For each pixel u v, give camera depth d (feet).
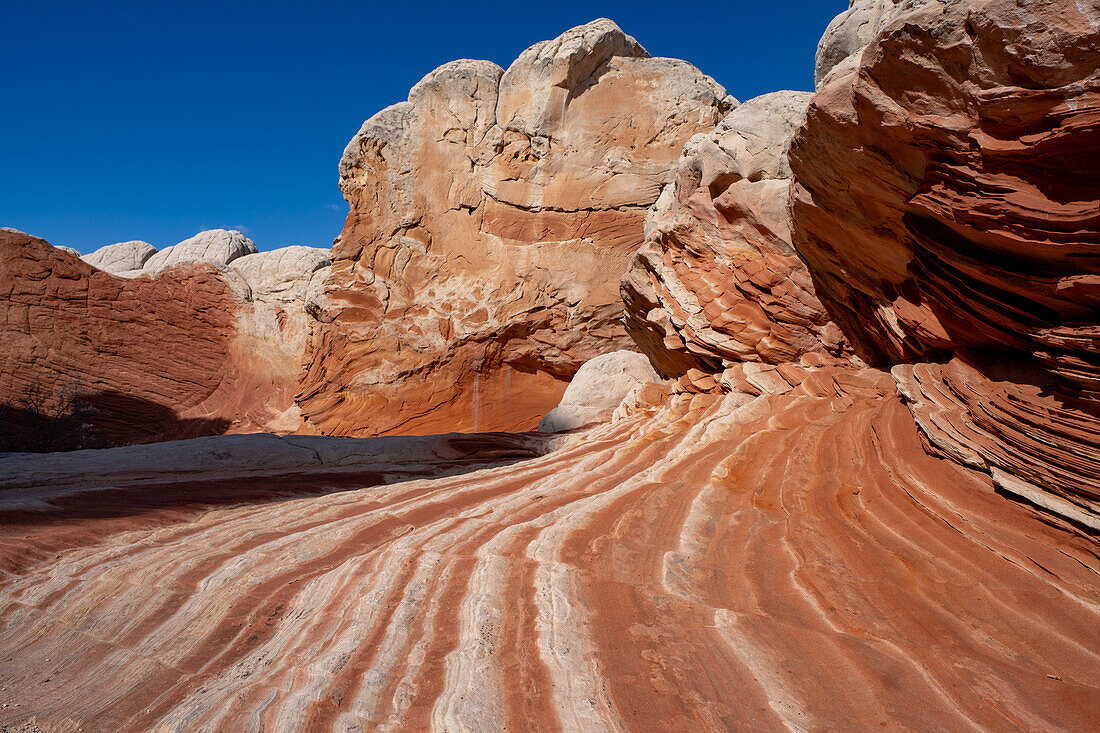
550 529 15.44
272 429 81.35
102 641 11.92
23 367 82.53
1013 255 13.97
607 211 66.59
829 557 12.79
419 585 12.57
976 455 14.06
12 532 17.53
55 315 85.46
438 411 70.08
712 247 34.09
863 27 26.14
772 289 30.27
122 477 28.09
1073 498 11.57
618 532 15.14
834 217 21.61
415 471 31.19
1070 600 10.11
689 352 36.88
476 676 9.27
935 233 16.62
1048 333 13.29
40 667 11.12
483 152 69.10
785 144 31.42
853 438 19.33
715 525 15.38
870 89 14.80
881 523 13.85
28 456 29.37
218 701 9.21
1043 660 9.10
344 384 72.38
